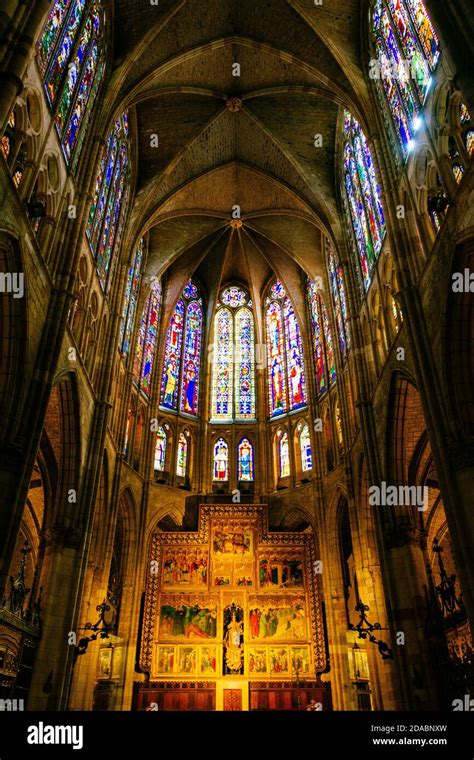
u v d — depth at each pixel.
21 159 15.40
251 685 28.42
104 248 26.38
